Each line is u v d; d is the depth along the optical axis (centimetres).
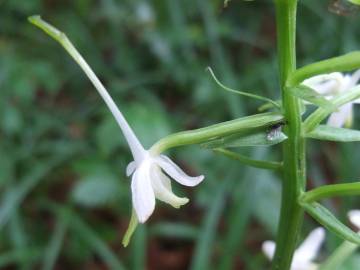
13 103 20
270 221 16
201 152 18
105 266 18
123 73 23
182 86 22
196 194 18
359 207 17
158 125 17
